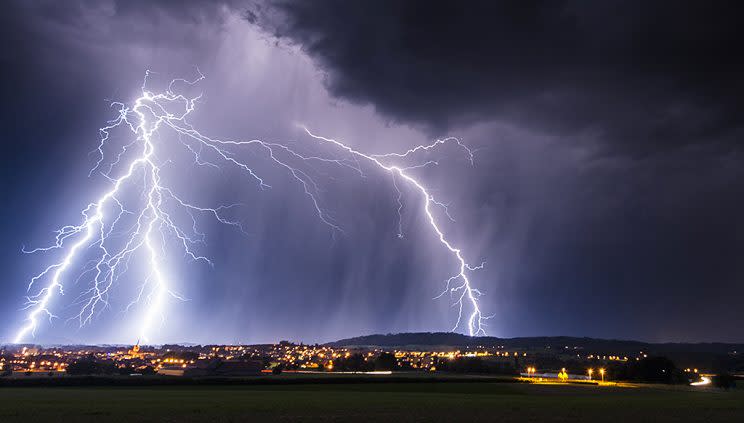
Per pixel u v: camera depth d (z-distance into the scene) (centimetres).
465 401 4072
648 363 8738
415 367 12631
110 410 3136
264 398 4312
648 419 2809
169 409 3225
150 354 15562
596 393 5512
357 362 12400
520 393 5434
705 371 13200
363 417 2830
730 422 2678
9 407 3306
